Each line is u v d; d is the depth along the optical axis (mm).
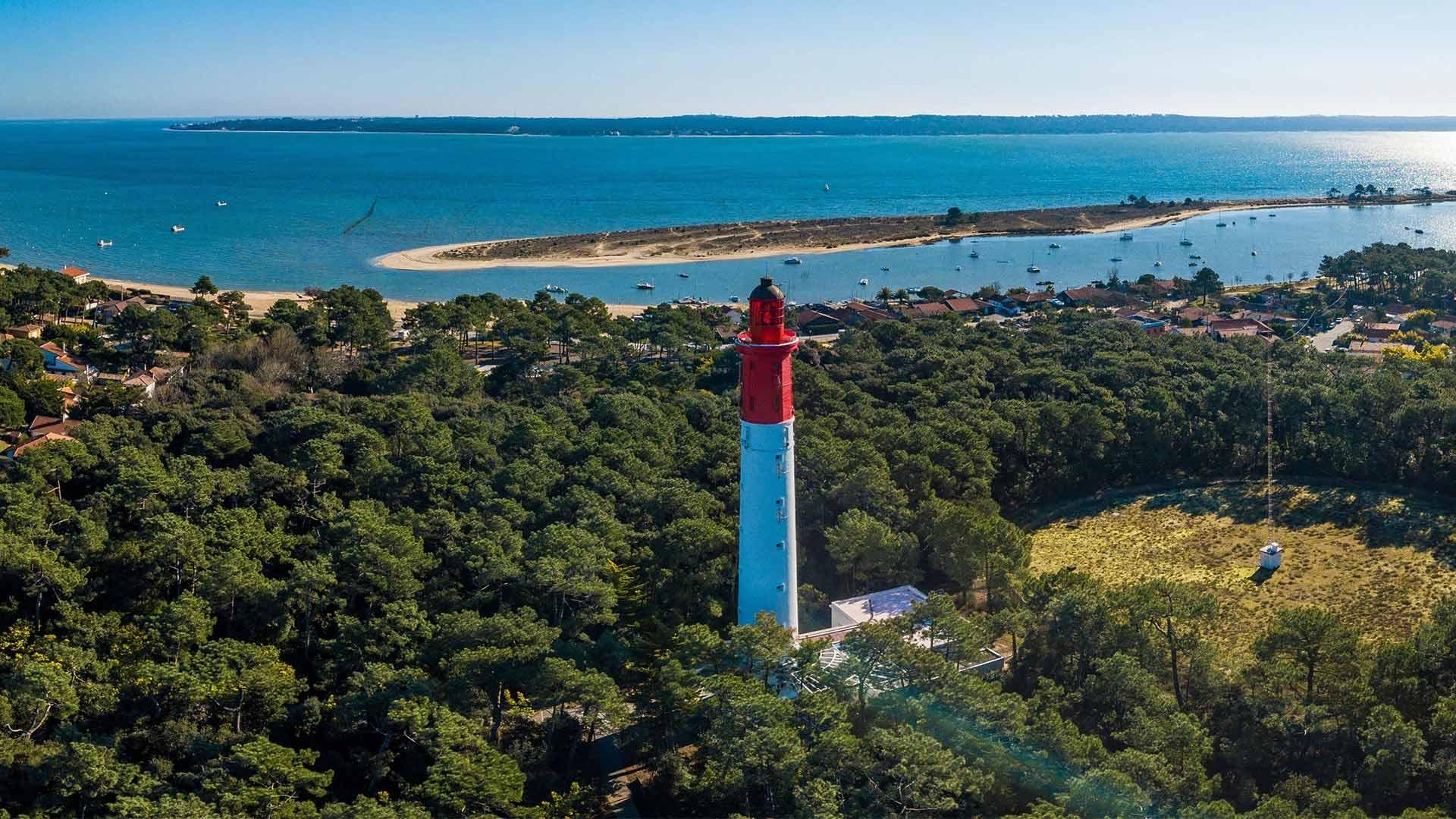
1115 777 64125
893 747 65500
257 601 88250
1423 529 126438
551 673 72688
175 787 67688
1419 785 71562
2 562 87375
